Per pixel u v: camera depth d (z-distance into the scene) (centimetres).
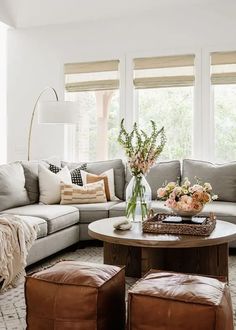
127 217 350
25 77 617
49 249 373
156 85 554
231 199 467
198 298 186
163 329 187
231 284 326
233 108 530
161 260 324
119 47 569
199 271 326
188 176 487
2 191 416
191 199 311
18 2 571
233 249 438
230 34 523
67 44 594
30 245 336
